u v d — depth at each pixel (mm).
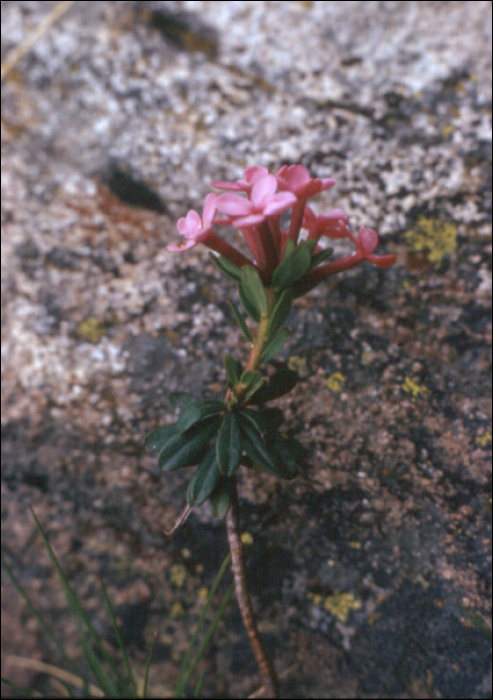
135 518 204
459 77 214
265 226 144
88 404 206
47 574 210
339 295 201
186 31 228
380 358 197
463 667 184
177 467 155
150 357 205
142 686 208
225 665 203
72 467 207
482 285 199
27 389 209
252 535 197
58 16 233
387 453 192
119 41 230
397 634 190
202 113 221
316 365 198
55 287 213
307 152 213
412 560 189
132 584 206
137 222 216
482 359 194
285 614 198
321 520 194
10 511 211
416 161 209
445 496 188
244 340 203
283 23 224
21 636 214
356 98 216
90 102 227
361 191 208
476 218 203
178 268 210
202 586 203
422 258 202
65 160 224
